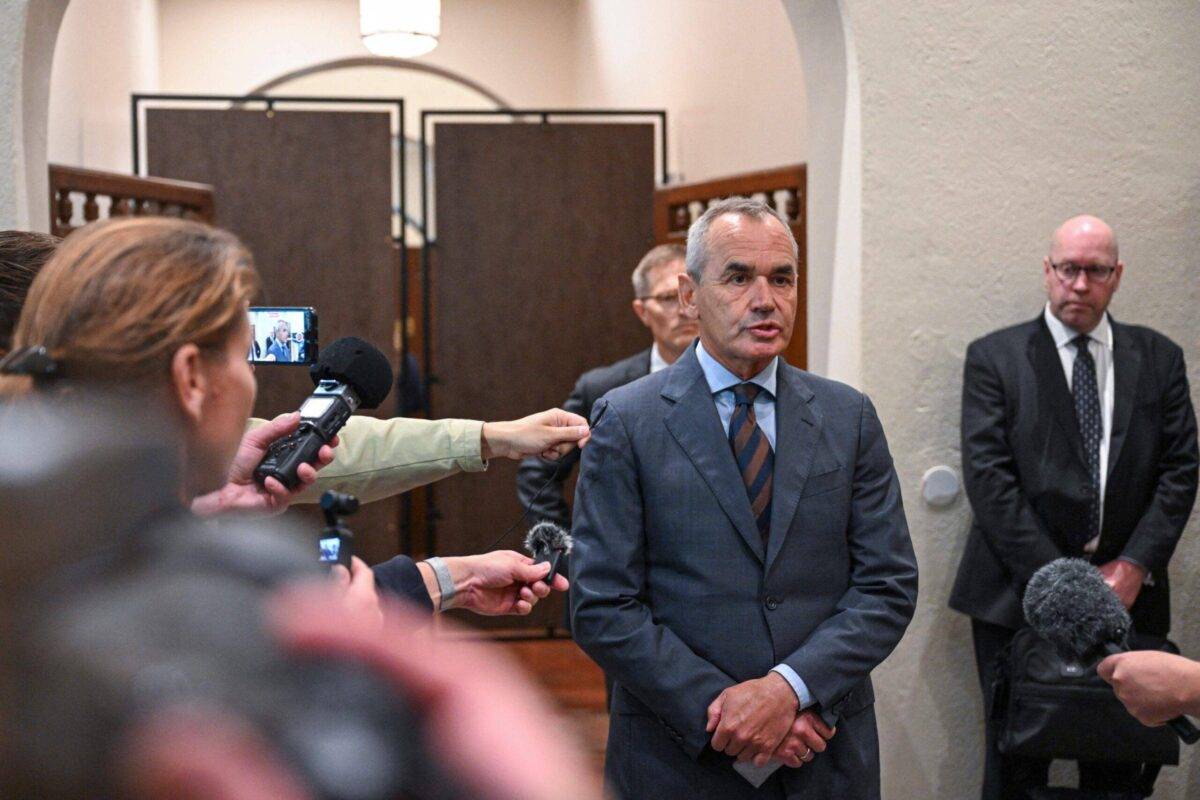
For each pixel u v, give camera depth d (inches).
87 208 169.5
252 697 13.2
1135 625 126.7
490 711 13.7
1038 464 125.3
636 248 243.9
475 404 240.7
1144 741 112.6
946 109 133.9
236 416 31.9
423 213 240.4
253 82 334.3
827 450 86.7
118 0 252.7
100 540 15.9
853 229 134.6
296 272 227.8
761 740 78.7
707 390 87.8
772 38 202.4
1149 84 137.3
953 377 134.8
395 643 14.3
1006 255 135.3
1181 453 125.7
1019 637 118.4
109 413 18.6
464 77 350.6
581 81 343.3
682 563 84.7
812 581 84.7
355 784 12.9
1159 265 138.6
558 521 142.6
